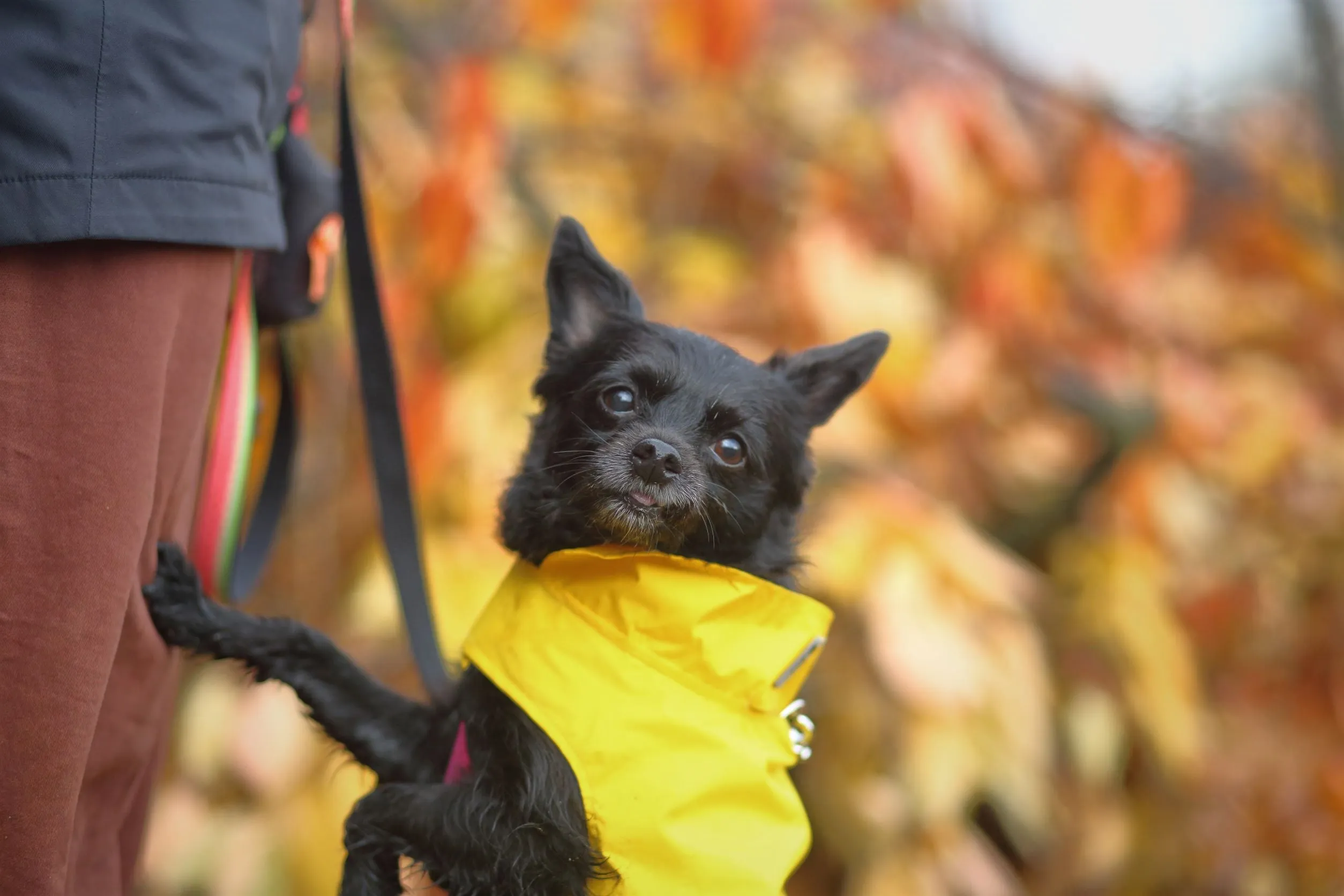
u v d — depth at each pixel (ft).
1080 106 20.26
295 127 10.42
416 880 10.96
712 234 19.06
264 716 14.53
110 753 8.29
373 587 15.07
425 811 9.15
